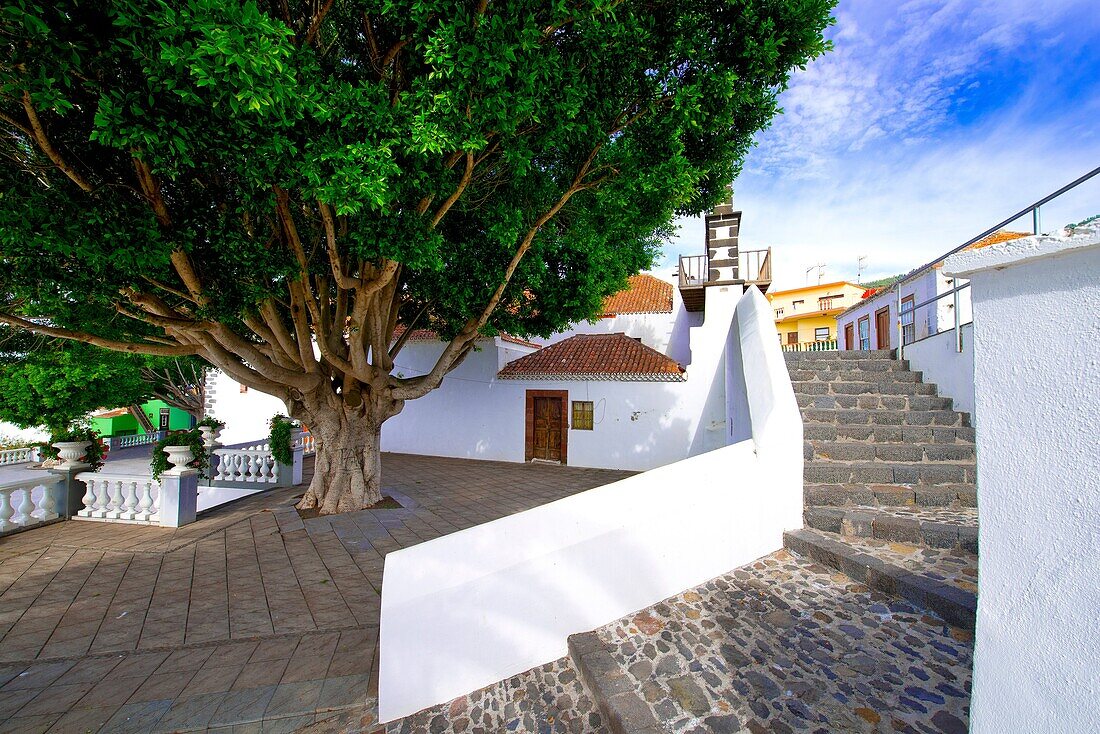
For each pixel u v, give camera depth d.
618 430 12.05
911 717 1.79
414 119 3.43
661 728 1.89
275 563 5.52
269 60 2.64
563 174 5.59
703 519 2.96
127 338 6.44
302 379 7.12
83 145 3.83
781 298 29.98
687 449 11.38
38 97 2.66
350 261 6.46
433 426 14.45
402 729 2.45
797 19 4.12
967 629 2.18
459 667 2.58
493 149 4.50
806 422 4.57
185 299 5.46
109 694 3.04
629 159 4.61
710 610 2.67
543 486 9.97
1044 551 0.92
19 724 2.76
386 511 7.71
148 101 2.96
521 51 3.42
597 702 2.22
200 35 2.60
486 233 6.45
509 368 13.55
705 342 11.24
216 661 3.45
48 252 3.79
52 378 9.17
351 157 3.31
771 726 1.85
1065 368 0.90
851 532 3.12
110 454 19.88
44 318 5.96
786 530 3.27
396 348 8.65
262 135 3.22
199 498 10.03
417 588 2.56
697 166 5.26
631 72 4.18
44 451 7.25
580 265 7.73
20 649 3.67
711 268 11.16
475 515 7.57
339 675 3.19
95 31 2.77
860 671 2.06
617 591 2.75
